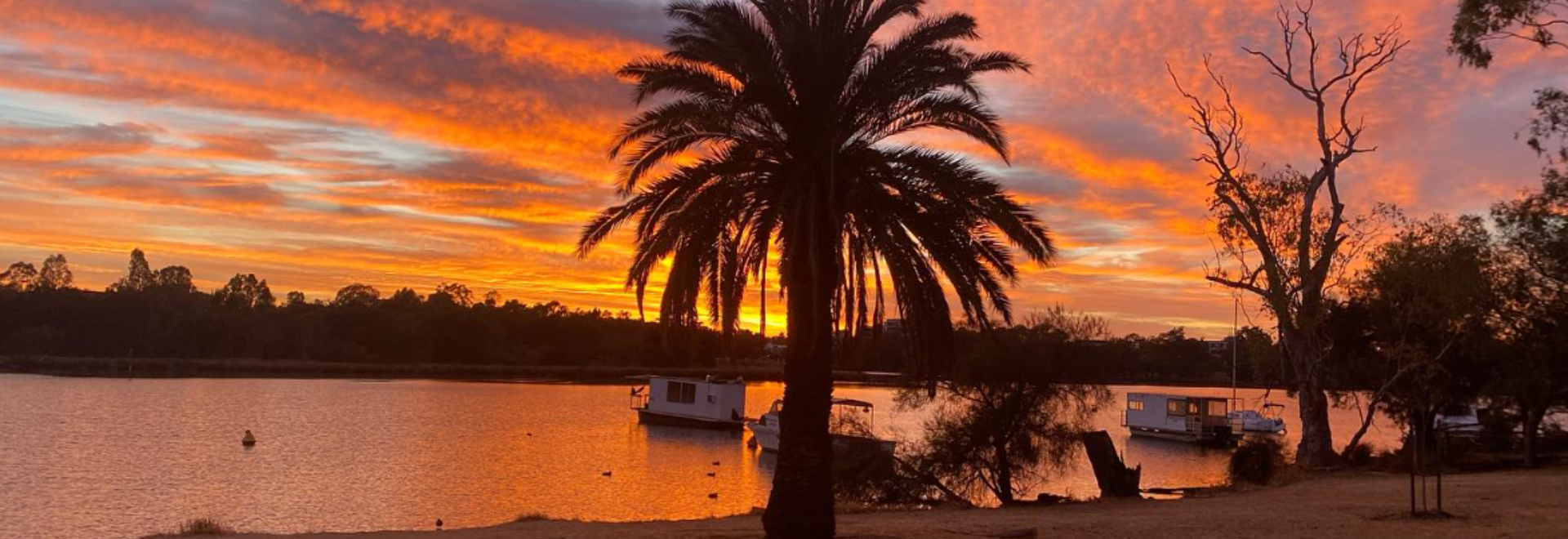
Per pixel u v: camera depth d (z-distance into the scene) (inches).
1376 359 1405.0
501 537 689.0
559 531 742.5
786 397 612.7
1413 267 1269.7
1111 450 1147.3
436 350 6594.5
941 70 599.5
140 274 6939.0
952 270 607.8
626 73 614.2
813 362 604.1
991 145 621.9
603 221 635.5
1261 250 1354.6
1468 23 876.6
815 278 561.6
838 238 562.6
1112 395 1219.2
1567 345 1266.0
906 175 607.8
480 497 1561.3
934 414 1256.8
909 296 614.9
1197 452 2484.0
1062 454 1170.6
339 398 3804.1
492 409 3422.7
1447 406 1475.1
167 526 1258.0
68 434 2276.1
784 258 618.8
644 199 621.3
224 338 6176.2
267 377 5319.9
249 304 7096.5
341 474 1764.3
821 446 606.5
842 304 623.5
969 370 1144.2
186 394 3794.3
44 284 6382.9
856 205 598.2
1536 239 1161.4
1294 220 1348.4
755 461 2137.1
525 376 6240.2
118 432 2342.5
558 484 1715.1
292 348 6323.8
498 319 6825.8
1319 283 1338.6
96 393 3698.3
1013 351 1146.7
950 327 638.5
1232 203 1363.2
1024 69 623.8
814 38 598.2
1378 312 1366.9
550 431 2679.6
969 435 1143.6
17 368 5226.4
